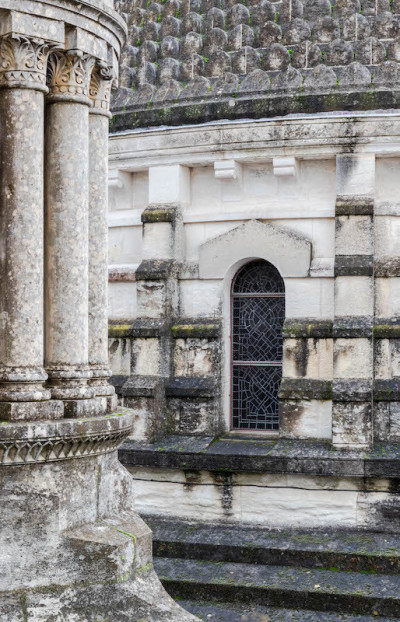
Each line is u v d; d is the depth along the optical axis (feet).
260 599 65.36
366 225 74.95
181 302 81.71
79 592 46.85
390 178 77.25
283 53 80.69
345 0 82.99
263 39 82.99
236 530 74.79
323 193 78.54
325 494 73.77
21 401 45.83
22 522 46.11
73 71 48.65
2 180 46.11
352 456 71.72
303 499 74.28
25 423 45.21
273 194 80.02
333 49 79.41
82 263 49.01
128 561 48.65
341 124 75.61
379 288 76.33
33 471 46.50
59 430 45.98
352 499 73.26
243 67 81.76
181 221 81.56
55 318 48.60
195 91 80.89
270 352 81.25
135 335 79.51
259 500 75.31
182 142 79.92
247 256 79.36
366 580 66.13
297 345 77.25
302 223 78.38
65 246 48.57
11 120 45.93
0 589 45.42
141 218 80.94
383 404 75.10
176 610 48.85
